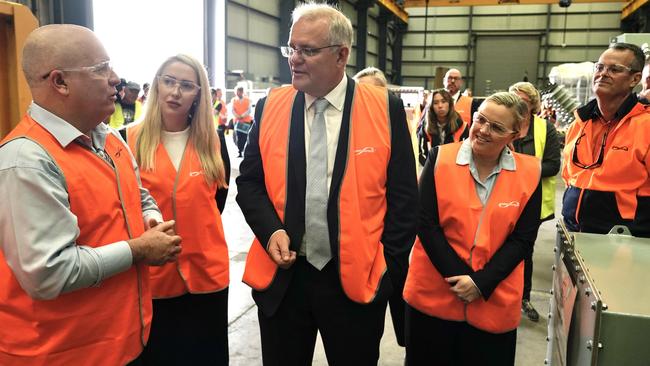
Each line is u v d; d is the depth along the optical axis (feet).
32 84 3.46
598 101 6.52
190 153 5.46
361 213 4.45
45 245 3.18
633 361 3.14
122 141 4.26
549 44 66.13
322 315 4.63
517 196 5.15
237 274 11.45
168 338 5.46
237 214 17.38
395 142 4.63
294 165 4.55
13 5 4.59
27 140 3.30
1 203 3.20
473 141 5.15
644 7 55.77
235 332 8.63
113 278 3.72
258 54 46.88
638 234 6.26
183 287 5.40
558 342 4.61
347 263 4.37
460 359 5.49
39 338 3.40
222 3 40.57
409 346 5.66
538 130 9.21
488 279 4.96
